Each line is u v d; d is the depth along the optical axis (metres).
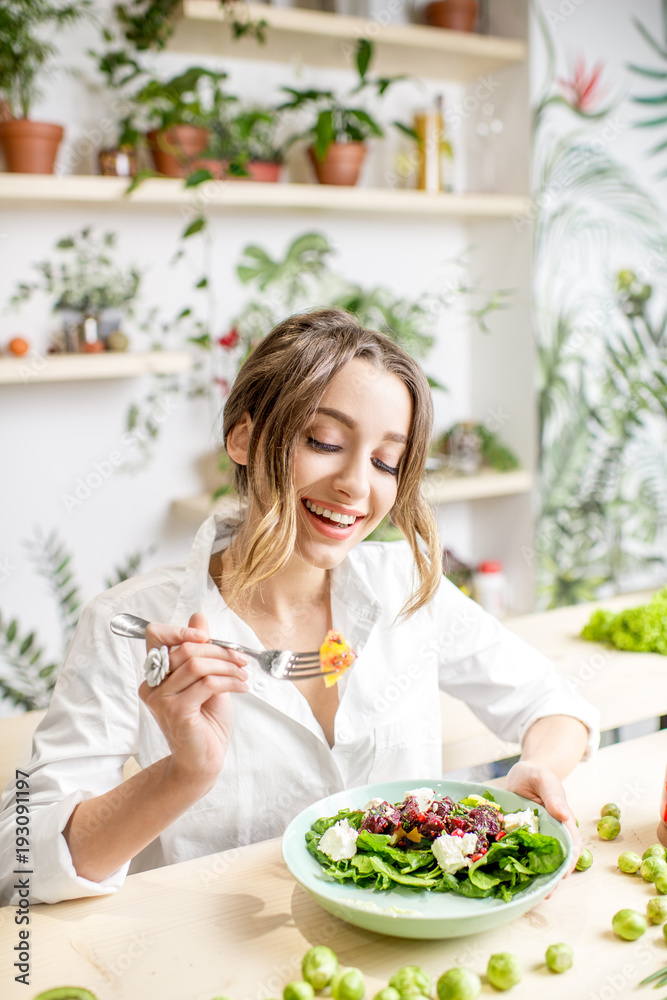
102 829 0.82
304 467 0.95
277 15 2.24
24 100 2.08
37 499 2.40
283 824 1.08
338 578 1.17
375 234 2.78
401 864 0.80
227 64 2.49
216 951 0.74
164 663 0.76
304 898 0.82
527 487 2.78
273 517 0.96
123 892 0.84
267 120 2.29
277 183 2.42
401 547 1.28
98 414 2.44
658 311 2.98
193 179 2.13
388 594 1.21
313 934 0.76
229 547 1.14
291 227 2.63
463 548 3.07
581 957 0.72
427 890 0.79
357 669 1.13
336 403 0.93
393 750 1.14
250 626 1.12
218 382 2.48
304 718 1.06
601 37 2.74
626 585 3.02
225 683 0.76
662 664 1.49
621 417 2.92
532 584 2.84
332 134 2.39
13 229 2.27
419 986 0.67
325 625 1.16
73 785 0.94
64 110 2.28
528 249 2.70
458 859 0.79
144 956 0.74
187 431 2.57
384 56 2.57
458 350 2.97
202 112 2.27
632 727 1.46
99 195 2.12
